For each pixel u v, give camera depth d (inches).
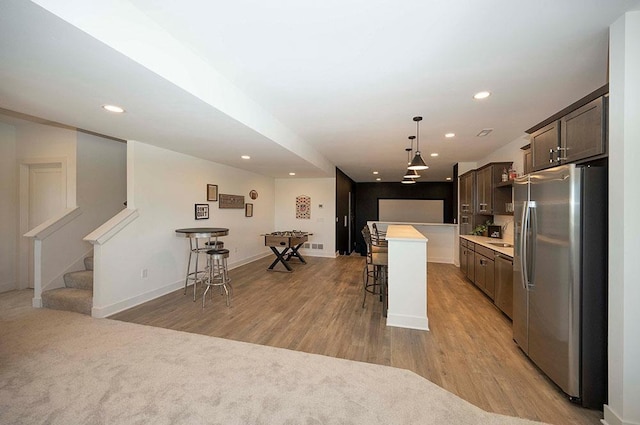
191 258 181.3
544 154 99.5
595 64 81.0
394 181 409.1
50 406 67.4
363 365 87.5
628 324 60.4
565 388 72.5
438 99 107.3
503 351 97.3
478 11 59.0
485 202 183.3
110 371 82.3
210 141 136.3
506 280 124.8
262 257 280.2
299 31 66.6
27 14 45.4
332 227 291.4
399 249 119.3
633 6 57.5
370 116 127.5
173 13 61.2
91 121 104.7
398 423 63.7
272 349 97.0
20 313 127.9
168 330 112.0
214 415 65.2
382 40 69.8
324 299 153.9
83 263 157.2
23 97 81.4
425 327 115.8
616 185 62.5
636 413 60.0
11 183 164.4
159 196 156.6
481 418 65.7
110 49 56.1
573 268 70.2
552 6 57.5
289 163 200.5
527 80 91.3
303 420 64.1
